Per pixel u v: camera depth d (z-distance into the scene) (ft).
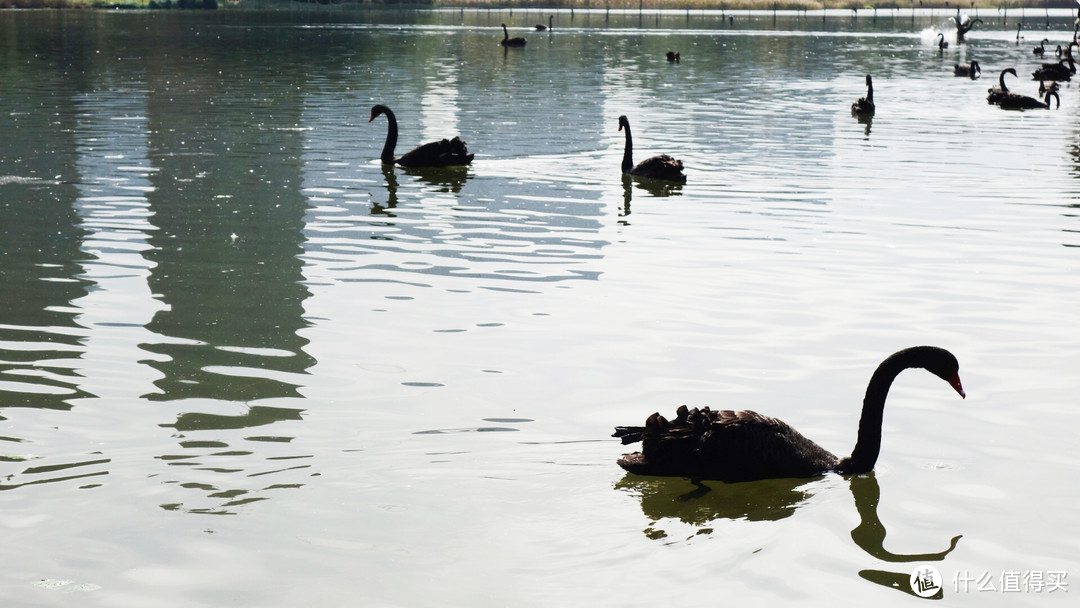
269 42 236.63
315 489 27.07
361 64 182.91
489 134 99.76
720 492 27.58
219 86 139.74
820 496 27.43
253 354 37.73
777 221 61.62
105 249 52.70
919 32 313.12
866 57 212.84
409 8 456.04
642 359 37.68
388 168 79.87
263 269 49.55
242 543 24.34
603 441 30.42
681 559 24.06
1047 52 233.35
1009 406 33.68
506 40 234.58
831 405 33.55
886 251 54.34
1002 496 27.53
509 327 41.32
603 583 22.98
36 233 55.72
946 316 43.24
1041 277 49.37
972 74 164.76
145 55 191.21
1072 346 39.50
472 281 47.98
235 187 70.23
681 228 59.72
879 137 98.68
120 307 43.14
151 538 24.53
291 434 30.60
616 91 142.72
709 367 36.96
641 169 76.59
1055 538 25.35
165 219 59.72
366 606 21.94
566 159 85.56
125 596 22.24
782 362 37.55
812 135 100.17
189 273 48.52
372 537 24.71
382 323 41.60
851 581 23.26
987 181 75.00
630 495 27.14
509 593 22.49
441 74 165.89
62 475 27.68
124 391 33.94
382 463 28.71
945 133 101.71
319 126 102.47
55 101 117.91
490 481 27.71
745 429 28.17
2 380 34.68
